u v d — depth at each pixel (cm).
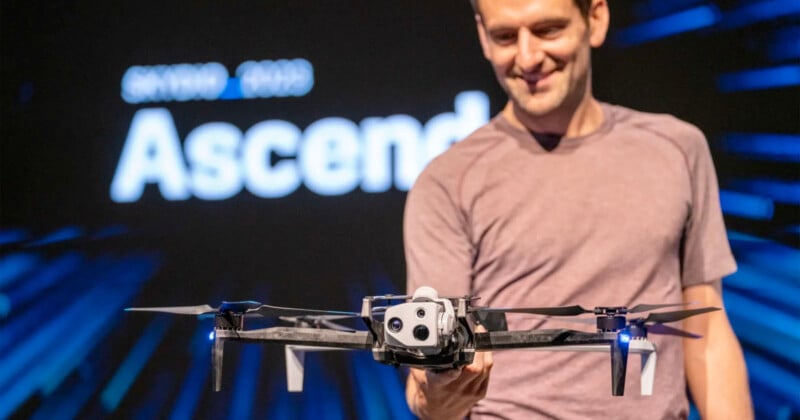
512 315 194
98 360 368
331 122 359
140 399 364
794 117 324
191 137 367
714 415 198
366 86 357
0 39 379
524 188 197
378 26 357
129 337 367
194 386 362
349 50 359
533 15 185
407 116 354
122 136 371
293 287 358
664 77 335
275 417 355
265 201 362
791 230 322
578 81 194
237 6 367
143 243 368
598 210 193
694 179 200
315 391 354
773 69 327
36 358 370
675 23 335
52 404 369
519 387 191
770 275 324
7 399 369
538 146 200
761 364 324
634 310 129
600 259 190
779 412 323
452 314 125
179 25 370
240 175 363
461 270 196
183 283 364
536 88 190
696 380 201
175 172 367
